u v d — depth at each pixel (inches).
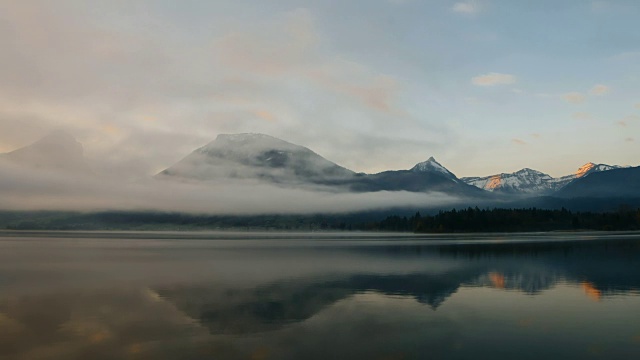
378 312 1156.5
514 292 1413.6
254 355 834.2
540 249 3257.9
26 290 1473.9
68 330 992.2
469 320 1066.1
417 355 832.3
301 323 1048.8
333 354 838.5
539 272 1875.0
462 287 1507.1
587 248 3314.5
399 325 1027.3
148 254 3063.5
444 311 1159.0
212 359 813.9
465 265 2182.6
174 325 1031.0
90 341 917.8
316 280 1691.7
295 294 1398.9
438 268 2057.1
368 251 3272.6
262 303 1267.2
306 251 3341.5
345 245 4217.5
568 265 2142.0
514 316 1103.0
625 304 1227.9
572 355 826.2
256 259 2603.3
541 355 828.0
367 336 946.1
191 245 4367.6
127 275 1843.0
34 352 851.4
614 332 960.3
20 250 3516.2
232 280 1691.7
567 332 962.1
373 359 813.9
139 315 1126.4
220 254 3029.0
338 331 981.2
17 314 1135.0
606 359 807.1
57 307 1215.6
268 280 1697.8
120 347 877.8
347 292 1429.6
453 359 811.4
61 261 2486.5
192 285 1576.0
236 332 977.5
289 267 2154.3
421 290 1459.2
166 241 5408.5
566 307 1194.0
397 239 5664.4
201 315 1125.7
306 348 871.1
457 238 5565.9
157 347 877.2
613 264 2181.3
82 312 1159.6
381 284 1583.4
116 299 1326.3
